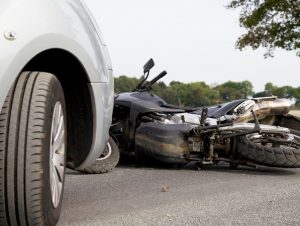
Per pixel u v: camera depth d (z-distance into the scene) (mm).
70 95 3236
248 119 6965
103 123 3340
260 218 3557
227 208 3848
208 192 4516
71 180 5031
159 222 3354
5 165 2551
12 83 2488
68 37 2838
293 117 7570
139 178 5281
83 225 3207
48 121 2695
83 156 3352
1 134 2576
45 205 2656
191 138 5992
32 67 3072
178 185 4879
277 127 6211
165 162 6004
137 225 3256
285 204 4062
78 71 3094
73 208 3680
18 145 2568
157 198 4176
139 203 3949
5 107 2619
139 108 6098
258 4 21500
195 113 6781
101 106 3264
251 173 5910
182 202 4027
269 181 5277
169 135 5930
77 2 3250
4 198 2559
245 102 7012
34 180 2562
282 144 6141
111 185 4785
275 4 20672
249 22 21125
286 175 5809
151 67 6254
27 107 2635
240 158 5988
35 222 2623
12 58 2453
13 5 2557
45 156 2637
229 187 4824
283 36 21062
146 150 6012
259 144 5965
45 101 2682
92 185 4758
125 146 6254
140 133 6027
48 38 2668
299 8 20578
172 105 6324
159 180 5176
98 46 3311
